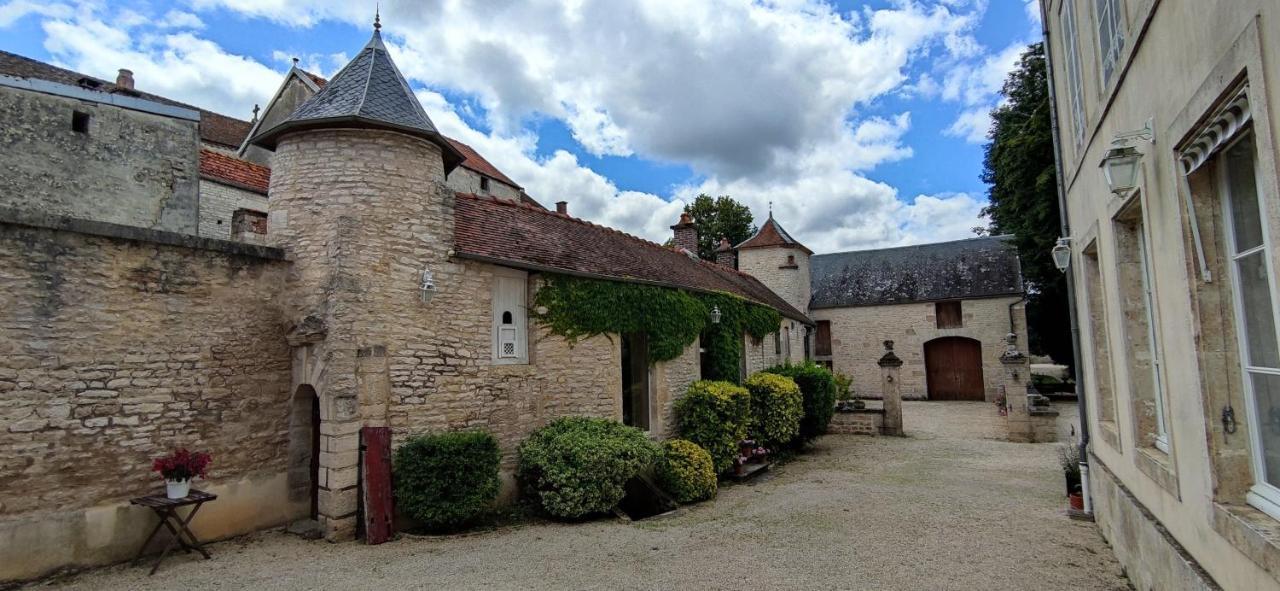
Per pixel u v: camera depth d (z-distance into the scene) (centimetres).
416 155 837
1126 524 583
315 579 605
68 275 621
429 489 749
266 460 766
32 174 903
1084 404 818
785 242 2733
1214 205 348
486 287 907
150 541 651
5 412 576
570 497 829
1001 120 2062
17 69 1388
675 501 971
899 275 2950
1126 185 447
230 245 739
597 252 1180
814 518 851
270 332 777
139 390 663
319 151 797
